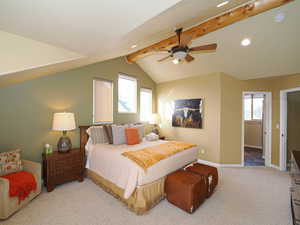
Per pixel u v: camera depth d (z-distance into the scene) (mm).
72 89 3188
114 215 1927
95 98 3643
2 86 2293
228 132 3816
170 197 2162
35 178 2234
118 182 2195
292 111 3625
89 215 1922
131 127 3555
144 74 5012
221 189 2629
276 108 3729
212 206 2137
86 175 3090
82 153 2893
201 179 2154
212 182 2436
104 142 3246
